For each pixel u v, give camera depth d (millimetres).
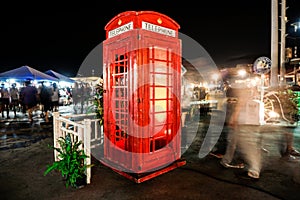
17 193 3158
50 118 10328
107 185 3404
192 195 3096
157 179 3602
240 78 4328
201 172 3869
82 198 3025
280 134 6523
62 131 4316
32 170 3973
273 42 10281
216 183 3441
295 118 8148
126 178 3648
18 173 3844
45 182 3496
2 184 3432
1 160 4492
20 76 11766
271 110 8430
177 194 3127
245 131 6938
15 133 7059
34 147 5445
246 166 4105
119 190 3248
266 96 8609
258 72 5008
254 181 3492
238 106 4234
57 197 3055
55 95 10867
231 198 3008
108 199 3004
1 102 10531
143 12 3445
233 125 4227
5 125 8531
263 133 6648
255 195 3072
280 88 8898
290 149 4887
